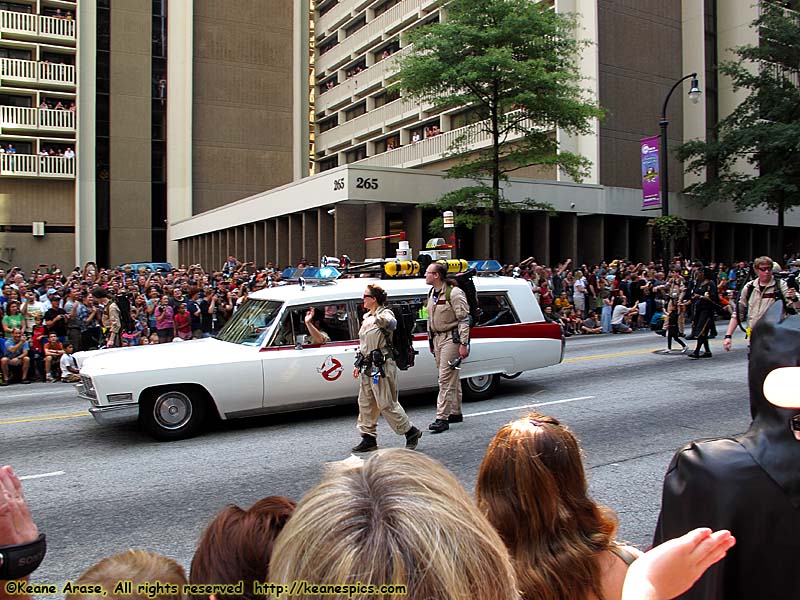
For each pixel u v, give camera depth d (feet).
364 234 84.99
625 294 66.13
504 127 80.64
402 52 121.70
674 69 107.34
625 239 98.37
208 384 25.48
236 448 23.91
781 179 93.35
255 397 26.27
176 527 16.51
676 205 104.01
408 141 128.98
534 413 7.72
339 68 154.92
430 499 3.63
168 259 137.80
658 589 4.91
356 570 3.30
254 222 107.65
